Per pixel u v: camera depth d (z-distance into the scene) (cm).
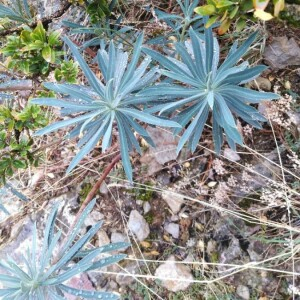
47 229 164
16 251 243
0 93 213
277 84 205
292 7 141
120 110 152
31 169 252
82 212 175
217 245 207
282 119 194
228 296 199
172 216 218
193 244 212
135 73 151
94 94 161
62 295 158
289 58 200
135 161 229
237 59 145
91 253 154
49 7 235
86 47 212
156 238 219
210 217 212
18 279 150
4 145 178
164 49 204
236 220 205
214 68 145
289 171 189
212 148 215
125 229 223
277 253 196
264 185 202
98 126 158
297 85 203
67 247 164
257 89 206
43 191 248
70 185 243
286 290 193
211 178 213
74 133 163
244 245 203
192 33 138
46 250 159
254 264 187
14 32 190
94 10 196
